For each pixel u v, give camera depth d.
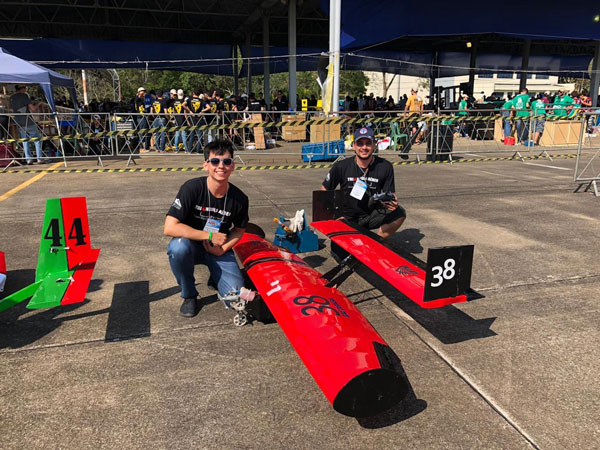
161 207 6.72
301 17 22.66
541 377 2.61
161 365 2.71
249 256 3.29
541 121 14.93
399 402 2.16
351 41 14.44
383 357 2.04
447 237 5.32
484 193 7.89
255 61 28.30
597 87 19.39
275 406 2.35
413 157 13.34
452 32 13.38
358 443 2.09
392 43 26.73
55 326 3.19
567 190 8.16
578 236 5.36
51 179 9.19
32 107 11.05
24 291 2.92
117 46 25.48
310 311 2.37
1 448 2.05
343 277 3.45
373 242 3.60
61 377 2.59
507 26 13.75
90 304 3.54
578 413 2.30
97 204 6.90
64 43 24.53
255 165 11.41
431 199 7.41
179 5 21.44
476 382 2.55
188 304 3.36
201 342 2.98
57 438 2.12
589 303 3.59
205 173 10.09
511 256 4.66
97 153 14.23
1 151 11.22
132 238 5.22
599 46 18.98
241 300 3.08
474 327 3.21
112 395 2.44
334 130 13.27
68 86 12.93
